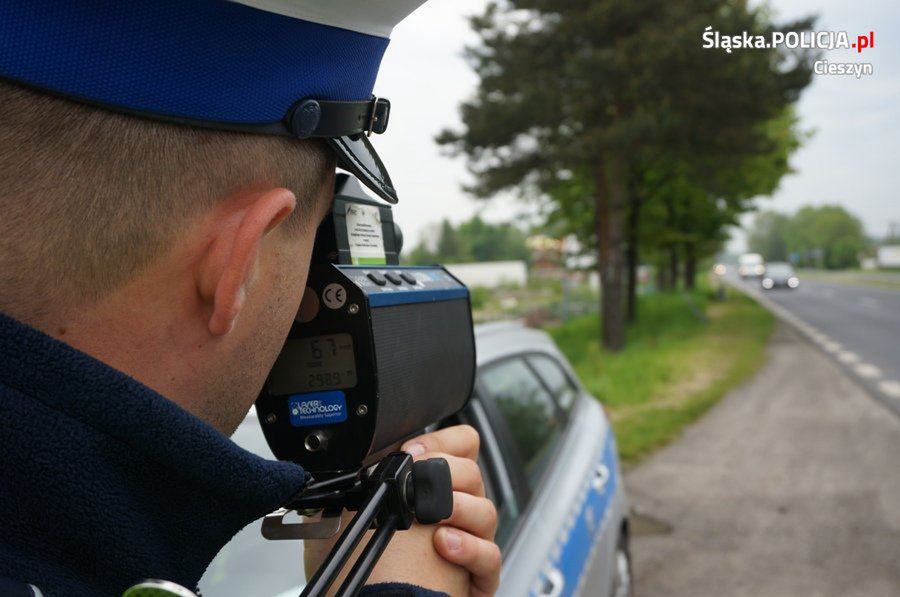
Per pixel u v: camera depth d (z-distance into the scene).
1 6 0.41
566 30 14.46
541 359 3.34
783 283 52.62
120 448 0.45
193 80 0.45
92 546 0.45
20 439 0.43
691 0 12.80
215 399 0.52
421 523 0.63
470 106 16.17
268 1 0.47
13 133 0.43
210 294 0.49
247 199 0.49
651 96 13.86
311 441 0.63
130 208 0.45
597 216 20.19
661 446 8.12
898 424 8.91
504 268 48.16
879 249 117.56
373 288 0.64
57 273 0.45
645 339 20.62
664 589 4.46
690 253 30.69
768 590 4.41
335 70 0.53
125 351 0.47
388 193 0.65
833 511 5.73
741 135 14.27
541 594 2.11
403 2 0.54
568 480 2.78
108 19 0.43
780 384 12.31
